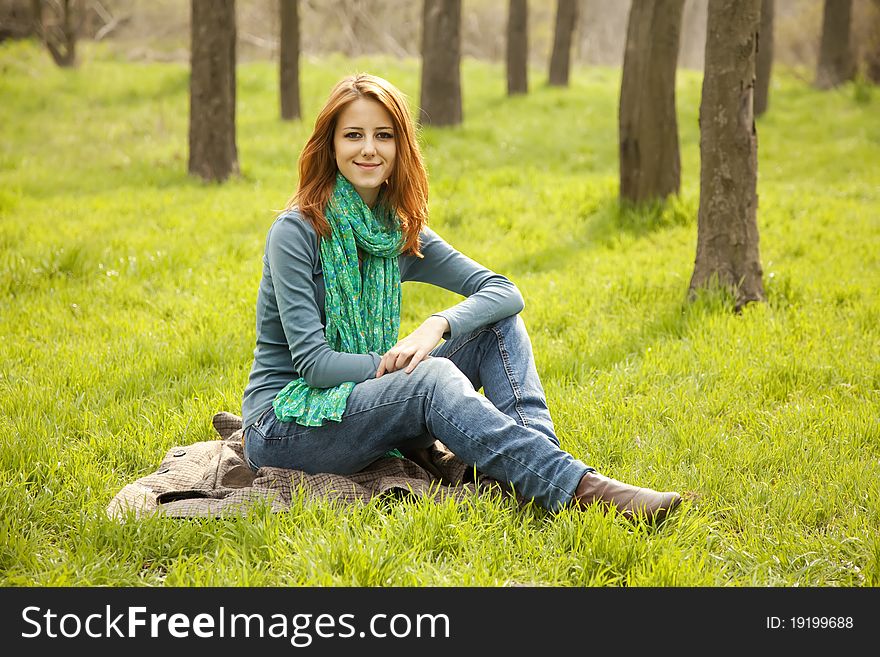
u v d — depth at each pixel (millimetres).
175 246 9008
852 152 16781
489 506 3432
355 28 37625
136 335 6254
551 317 6793
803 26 38031
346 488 3559
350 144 3639
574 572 3119
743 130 6695
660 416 4848
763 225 10055
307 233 3668
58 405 4793
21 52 26219
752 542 3408
